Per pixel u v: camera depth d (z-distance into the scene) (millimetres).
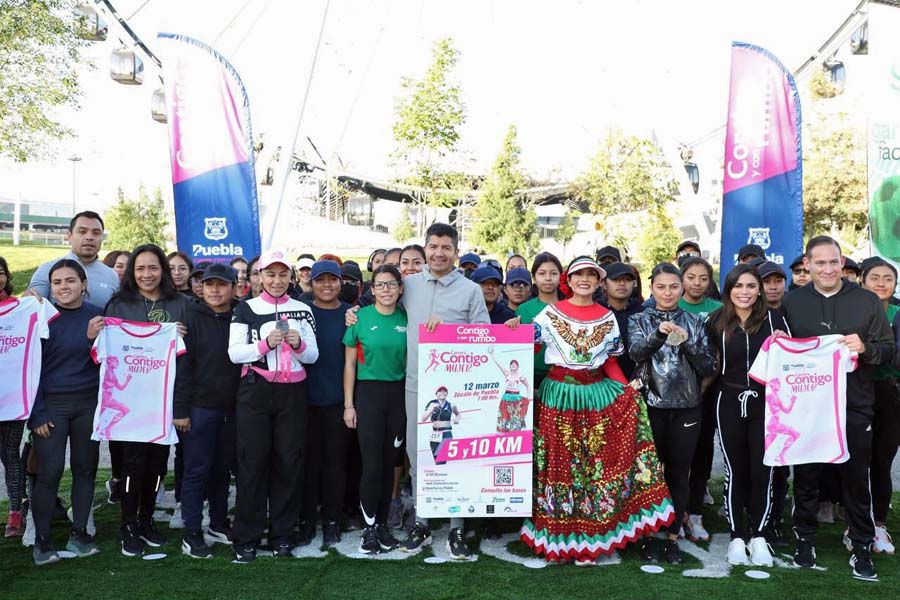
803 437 4922
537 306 6086
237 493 5117
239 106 8297
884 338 5004
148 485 5336
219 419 5281
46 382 5012
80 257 5793
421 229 19000
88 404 5109
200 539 5168
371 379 5262
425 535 5402
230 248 8320
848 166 23172
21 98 15742
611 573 4844
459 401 5102
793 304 5273
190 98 8227
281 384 5113
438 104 17016
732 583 4676
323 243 33969
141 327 5094
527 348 5137
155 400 5090
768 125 8164
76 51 16062
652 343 5055
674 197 20016
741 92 8211
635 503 5105
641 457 5121
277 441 5176
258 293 6895
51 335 5039
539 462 5156
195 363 5250
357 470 5965
